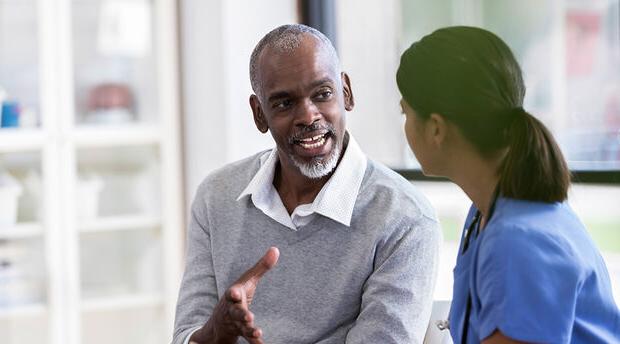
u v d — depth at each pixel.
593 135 8.09
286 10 3.58
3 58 3.56
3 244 3.52
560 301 1.17
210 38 3.51
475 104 1.27
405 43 6.16
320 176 1.76
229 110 3.45
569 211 1.28
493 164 1.29
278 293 1.80
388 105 5.42
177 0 3.76
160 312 3.78
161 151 3.69
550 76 8.36
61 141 3.53
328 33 3.62
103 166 3.79
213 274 1.91
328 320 1.77
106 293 3.73
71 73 3.55
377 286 1.72
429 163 1.35
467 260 1.32
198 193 1.97
